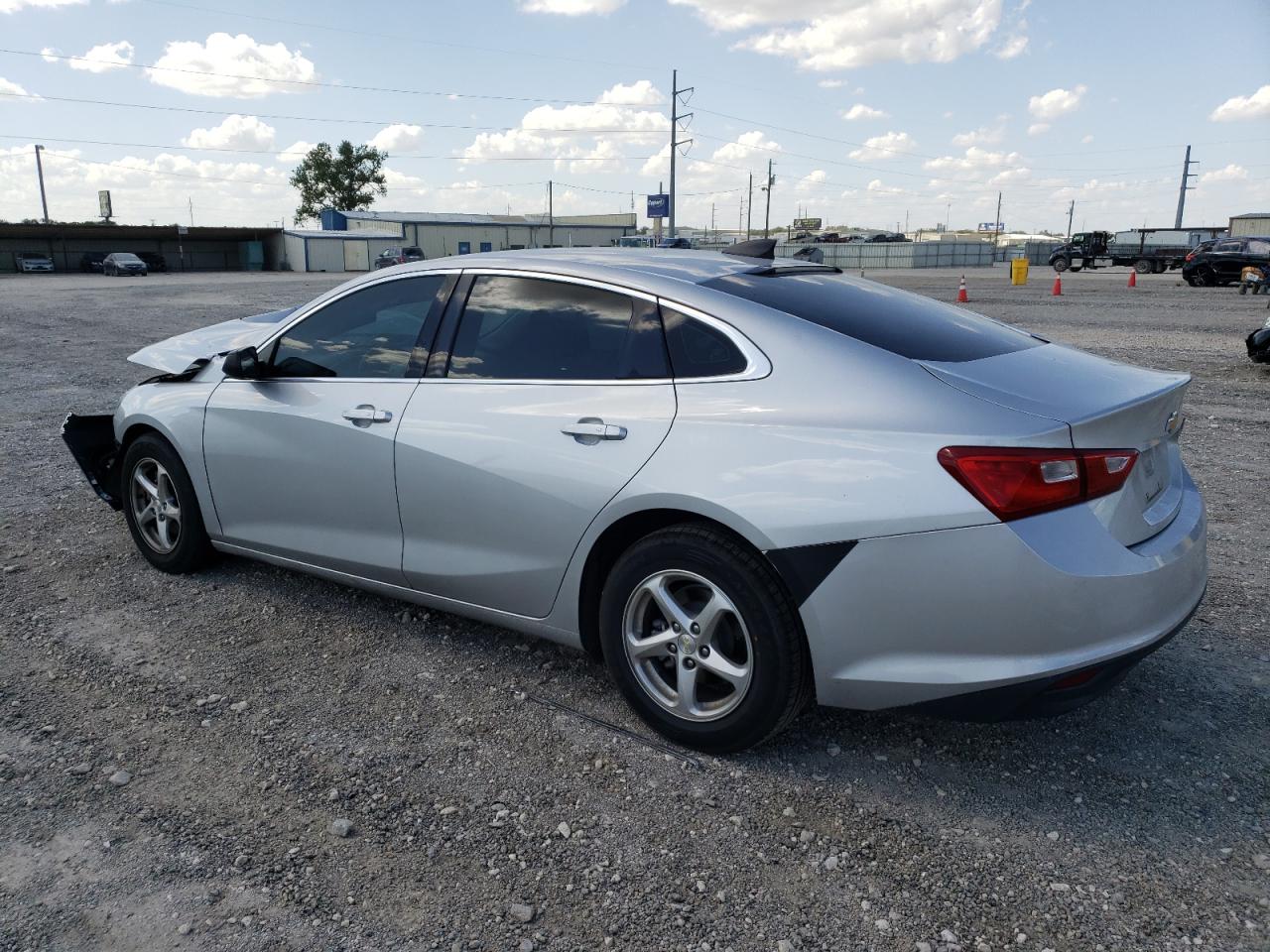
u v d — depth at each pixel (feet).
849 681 8.63
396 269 12.09
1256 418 26.40
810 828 8.50
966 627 8.09
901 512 8.11
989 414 8.23
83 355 41.78
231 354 12.46
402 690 11.04
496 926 7.32
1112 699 10.77
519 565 10.45
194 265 224.12
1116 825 8.53
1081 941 7.15
